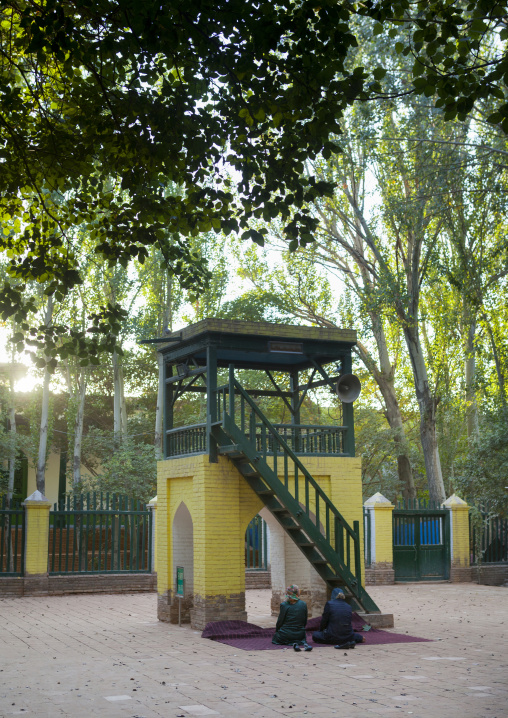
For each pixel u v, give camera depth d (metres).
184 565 15.80
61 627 15.13
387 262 32.44
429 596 20.73
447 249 31.31
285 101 8.02
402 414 40.81
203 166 8.80
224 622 13.98
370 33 25.92
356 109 27.39
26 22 7.13
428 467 32.19
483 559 25.56
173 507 15.83
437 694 9.14
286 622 12.76
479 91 7.61
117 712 8.34
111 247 9.48
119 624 15.52
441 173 26.11
